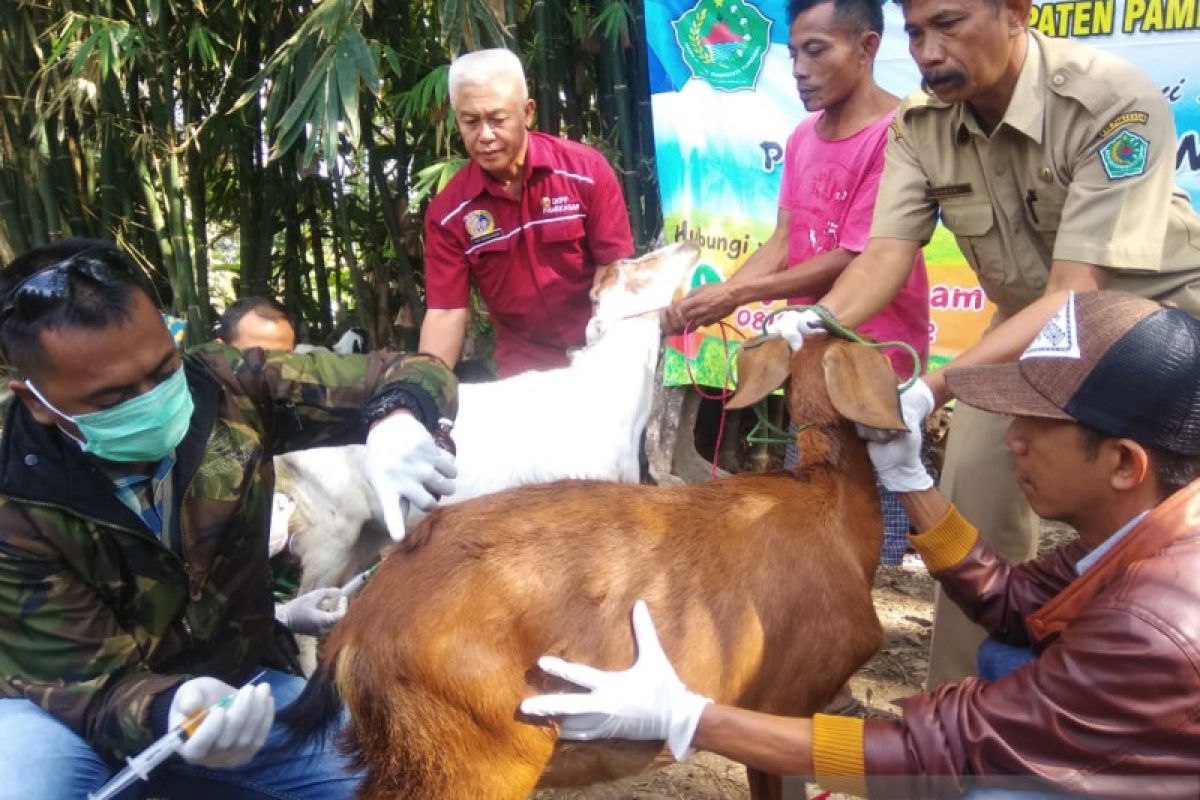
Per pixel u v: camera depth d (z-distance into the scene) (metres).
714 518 2.02
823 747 1.77
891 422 2.03
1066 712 1.64
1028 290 2.77
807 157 3.52
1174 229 2.57
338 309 7.14
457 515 1.93
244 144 5.68
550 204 3.68
